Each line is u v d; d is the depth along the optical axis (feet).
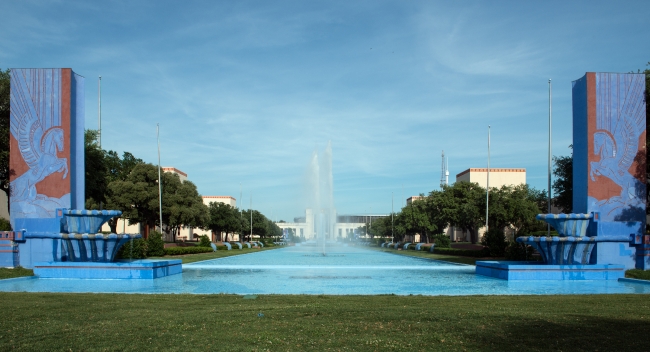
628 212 80.38
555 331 31.32
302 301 46.16
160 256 126.52
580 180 83.30
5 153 97.35
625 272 77.10
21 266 78.64
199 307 41.65
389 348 27.22
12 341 28.40
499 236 130.00
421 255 153.38
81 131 83.71
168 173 190.39
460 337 29.73
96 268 73.61
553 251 79.30
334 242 334.24
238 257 144.97
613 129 81.25
